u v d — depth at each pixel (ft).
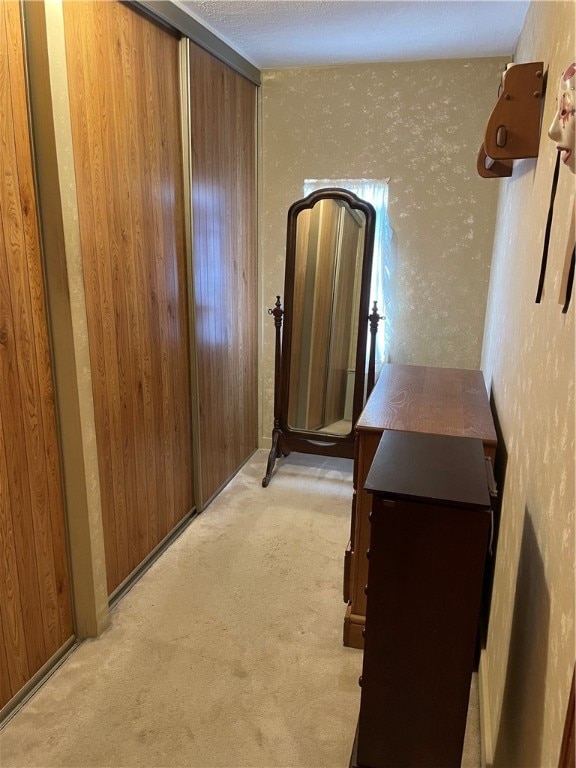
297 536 8.76
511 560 4.58
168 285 7.85
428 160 10.04
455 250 10.28
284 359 10.36
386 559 3.79
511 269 6.50
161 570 7.82
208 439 9.53
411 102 9.88
